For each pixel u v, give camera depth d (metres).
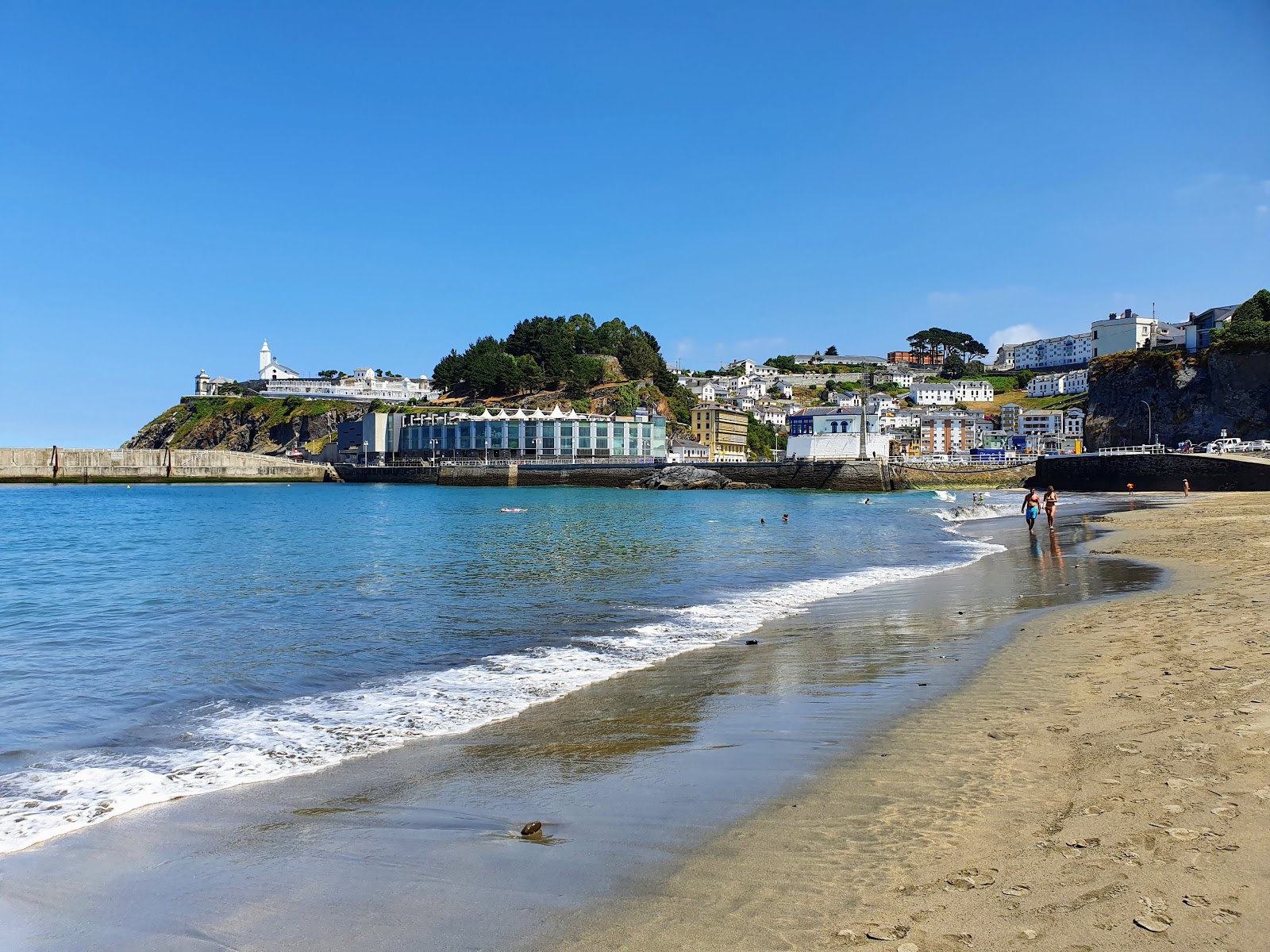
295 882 7.00
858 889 6.25
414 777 9.57
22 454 159.00
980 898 5.92
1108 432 141.12
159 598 24.86
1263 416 120.75
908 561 32.53
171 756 10.53
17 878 7.19
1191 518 47.97
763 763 9.51
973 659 14.59
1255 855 6.09
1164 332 169.50
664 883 6.62
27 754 10.70
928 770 8.82
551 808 8.48
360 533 51.38
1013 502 84.12
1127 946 5.14
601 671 14.84
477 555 36.69
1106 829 6.82
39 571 32.25
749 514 68.31
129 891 6.93
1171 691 10.89
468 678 14.53
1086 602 20.31
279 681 14.53
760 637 17.64
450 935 6.01
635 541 43.16
